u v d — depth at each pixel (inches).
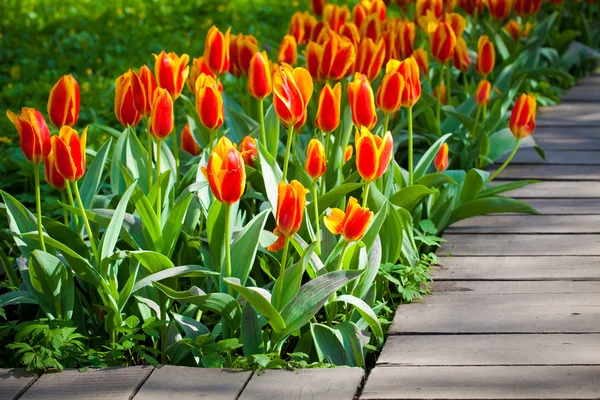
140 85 134.7
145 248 136.5
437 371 121.6
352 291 136.7
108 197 152.2
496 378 119.1
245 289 118.2
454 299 149.1
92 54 373.1
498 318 140.3
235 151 115.1
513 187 184.2
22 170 234.5
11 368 123.4
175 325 133.2
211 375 118.7
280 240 122.8
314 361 134.0
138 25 440.1
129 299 140.7
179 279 162.2
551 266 162.9
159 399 113.0
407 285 150.0
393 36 193.8
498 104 219.9
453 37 202.7
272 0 509.4
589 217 189.5
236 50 185.6
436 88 236.8
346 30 189.9
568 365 122.6
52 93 125.1
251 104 206.5
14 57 381.7
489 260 167.0
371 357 140.9
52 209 215.9
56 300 129.7
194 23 450.0
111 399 113.7
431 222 171.9
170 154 156.3
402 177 168.4
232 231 139.9
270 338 135.9
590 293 149.6
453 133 215.2
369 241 137.4
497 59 288.7
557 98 289.3
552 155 232.7
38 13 470.9
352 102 134.1
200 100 133.1
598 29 353.4
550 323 137.6
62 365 125.0
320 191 154.8
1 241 192.7
